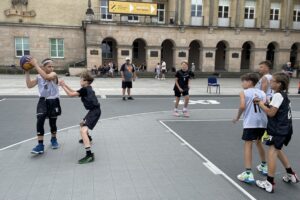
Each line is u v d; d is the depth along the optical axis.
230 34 39.69
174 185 5.88
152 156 7.62
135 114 13.37
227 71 40.28
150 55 37.56
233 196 5.44
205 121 12.13
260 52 40.84
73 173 6.43
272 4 41.41
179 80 12.72
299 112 14.73
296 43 42.78
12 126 10.80
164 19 40.44
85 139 7.11
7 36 36.62
